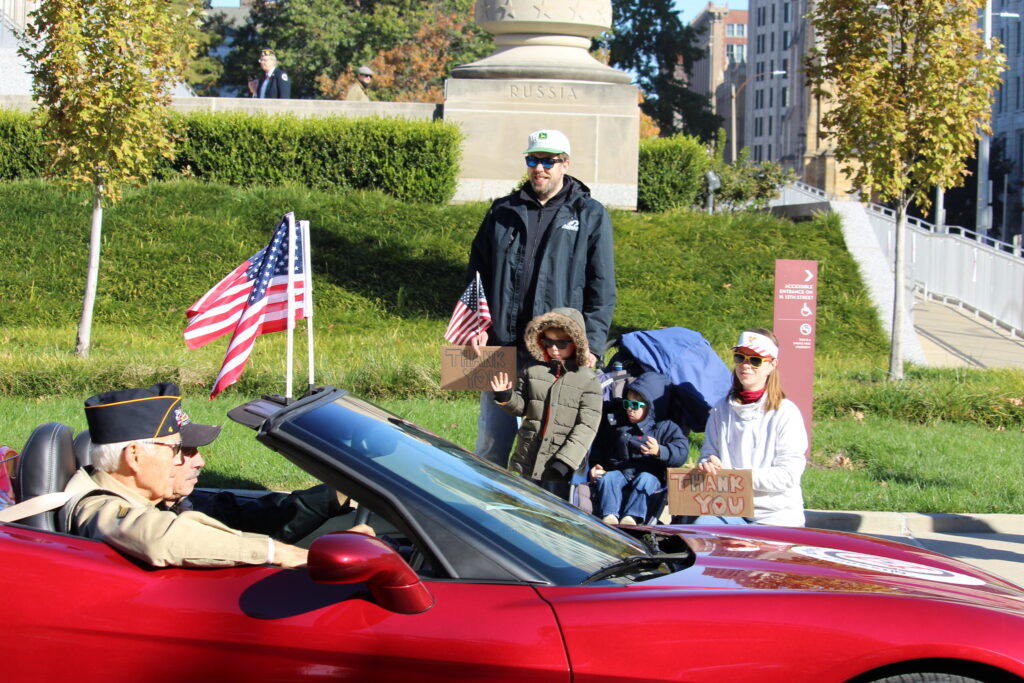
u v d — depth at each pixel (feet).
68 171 39.88
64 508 11.54
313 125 55.21
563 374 19.60
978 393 36.11
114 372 33.35
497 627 9.23
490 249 21.93
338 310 44.91
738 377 18.53
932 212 209.15
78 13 37.42
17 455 14.20
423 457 11.69
